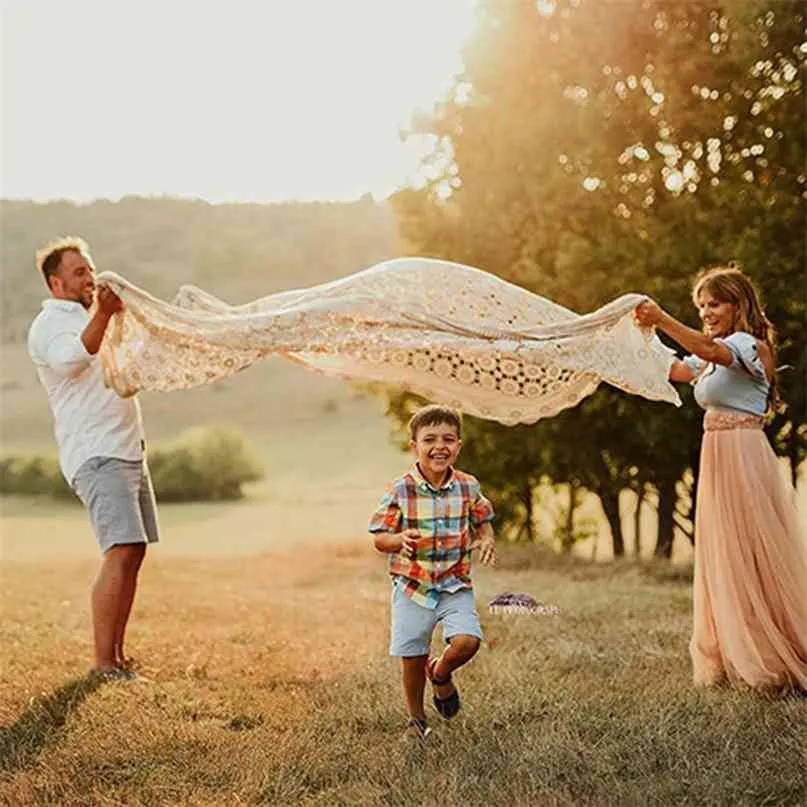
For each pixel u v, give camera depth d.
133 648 9.73
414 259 7.85
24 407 49.34
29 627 11.20
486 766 6.27
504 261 17.22
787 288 15.20
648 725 6.82
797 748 6.39
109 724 7.20
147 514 9.19
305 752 6.55
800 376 15.47
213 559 18.97
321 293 7.66
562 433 16.84
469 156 17.30
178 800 5.93
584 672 8.52
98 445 8.77
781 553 7.86
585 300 15.76
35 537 26.88
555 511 21.89
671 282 15.25
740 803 5.62
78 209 67.56
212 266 61.53
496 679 8.17
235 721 7.36
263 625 11.08
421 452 6.73
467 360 7.90
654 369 7.71
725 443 8.06
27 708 7.58
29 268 62.06
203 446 37.09
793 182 15.32
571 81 16.53
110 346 7.64
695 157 15.88
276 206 66.94
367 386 19.22
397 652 6.76
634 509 20.61
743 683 7.78
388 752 6.57
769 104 15.41
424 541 6.74
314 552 19.70
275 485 37.59
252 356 7.28
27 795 5.96
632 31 15.94
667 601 12.14
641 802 5.67
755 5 14.80
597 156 16.16
